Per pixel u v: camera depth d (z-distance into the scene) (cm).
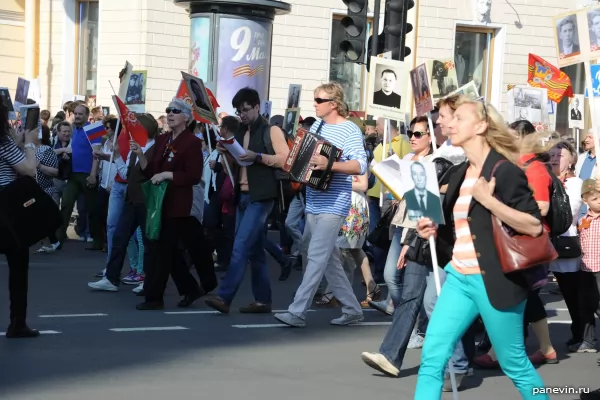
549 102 2298
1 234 1104
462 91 1409
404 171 783
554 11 3744
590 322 1207
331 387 973
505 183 726
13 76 3381
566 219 955
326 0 3328
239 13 2281
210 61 2297
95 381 961
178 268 1428
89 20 3288
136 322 1291
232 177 1449
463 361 995
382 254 1712
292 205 1847
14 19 3366
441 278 1005
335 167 1223
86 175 2103
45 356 1066
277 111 3288
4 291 1527
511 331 734
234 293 1364
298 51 3303
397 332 1021
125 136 1572
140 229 1630
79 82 3312
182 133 1393
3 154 1091
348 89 3425
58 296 1498
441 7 3516
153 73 3123
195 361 1066
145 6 3108
